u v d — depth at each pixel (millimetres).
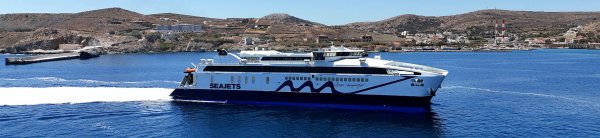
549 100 76750
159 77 120750
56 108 65438
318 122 58094
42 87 89188
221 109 65000
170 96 71188
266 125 56938
